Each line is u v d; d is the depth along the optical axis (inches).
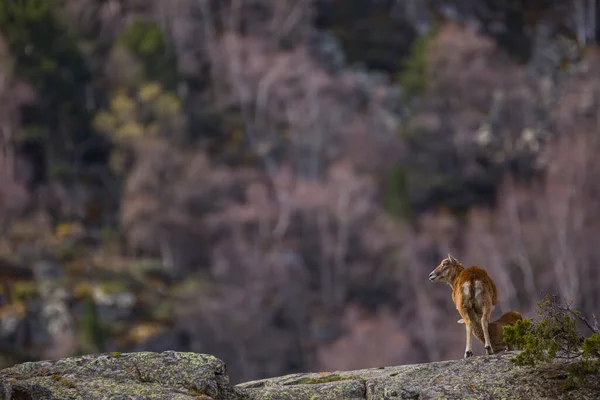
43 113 5403.5
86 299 3521.2
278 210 5610.2
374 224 5477.4
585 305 4950.8
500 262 4995.1
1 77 5108.3
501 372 609.0
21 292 3762.3
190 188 5472.4
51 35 5413.4
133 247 4948.3
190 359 630.5
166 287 4490.7
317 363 4525.1
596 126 5890.8
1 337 3447.3
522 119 6166.3
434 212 5674.2
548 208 5265.8
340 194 5629.9
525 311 4790.8
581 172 5516.7
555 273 4975.4
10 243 4335.6
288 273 5093.5
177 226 5216.5
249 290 4813.0
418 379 625.6
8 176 4881.9
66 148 5438.0
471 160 6082.7
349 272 5285.4
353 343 4480.8
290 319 4867.1
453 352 4594.0
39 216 4758.9
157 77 6043.3
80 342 3422.7
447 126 6259.8
